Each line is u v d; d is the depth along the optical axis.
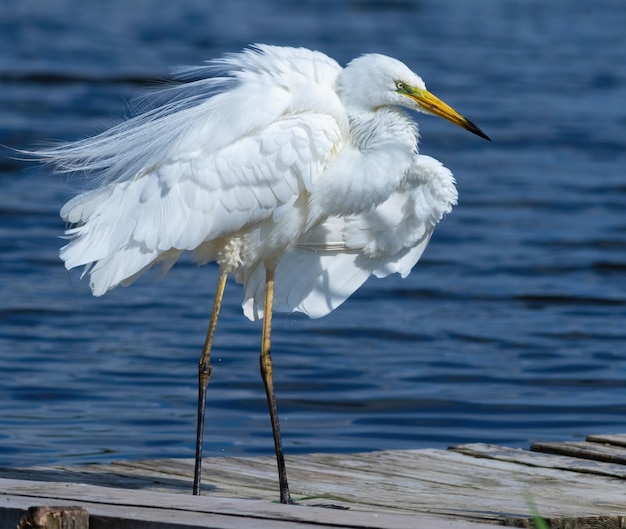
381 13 60.06
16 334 15.53
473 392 13.15
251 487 8.51
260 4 62.12
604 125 34.78
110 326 16.17
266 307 8.88
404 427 11.66
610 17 61.69
